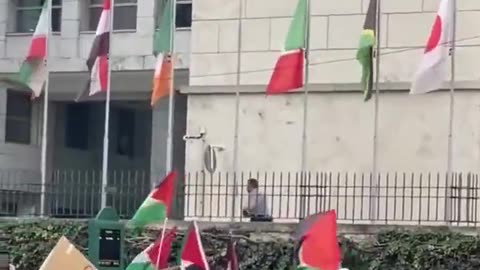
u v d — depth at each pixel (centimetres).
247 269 1638
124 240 1564
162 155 2903
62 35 3034
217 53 2127
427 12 1989
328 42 2047
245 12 2109
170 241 1394
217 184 1962
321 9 2055
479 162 1942
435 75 1719
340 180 2005
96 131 3322
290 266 1605
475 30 1964
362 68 1861
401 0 2005
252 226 1656
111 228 1452
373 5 1780
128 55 2942
